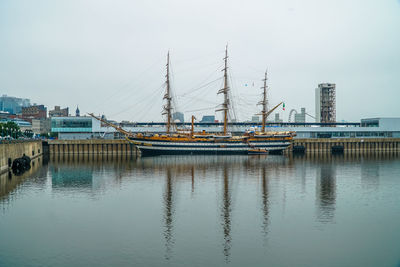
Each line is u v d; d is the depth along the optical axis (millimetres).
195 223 53344
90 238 47031
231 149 172500
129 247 43969
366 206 63656
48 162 132875
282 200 67938
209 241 45969
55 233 49000
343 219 55625
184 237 47406
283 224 52969
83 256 41281
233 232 49438
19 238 47031
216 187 80438
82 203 65625
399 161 139500
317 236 48094
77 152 173625
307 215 57688
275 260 40531
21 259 40531
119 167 116562
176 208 62000
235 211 59938
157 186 81688
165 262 39781
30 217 56531
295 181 88812
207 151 169625
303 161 138875
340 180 90688
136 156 161875
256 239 46812
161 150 164375
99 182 86938
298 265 39406
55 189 78312
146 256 41312
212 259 40594
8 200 68000
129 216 57094
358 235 48500
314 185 83375
